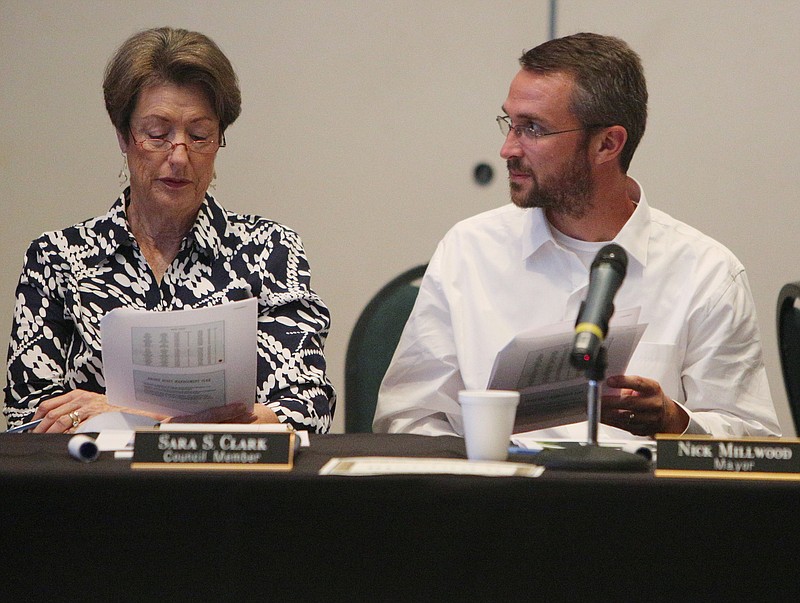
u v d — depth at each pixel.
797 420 7.63
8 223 12.14
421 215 12.33
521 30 12.21
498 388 5.38
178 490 3.90
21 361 7.05
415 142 12.29
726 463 4.15
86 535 3.90
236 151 12.24
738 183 12.23
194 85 7.19
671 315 7.56
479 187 12.31
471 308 7.77
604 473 4.16
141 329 5.74
